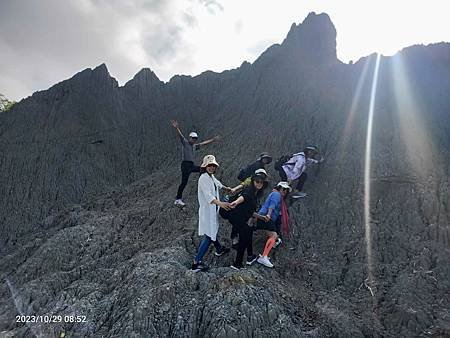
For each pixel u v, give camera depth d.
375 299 8.28
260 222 9.02
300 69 16.72
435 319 7.65
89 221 12.20
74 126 17.80
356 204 10.69
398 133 12.63
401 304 7.93
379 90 14.37
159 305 7.68
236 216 8.53
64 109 18.34
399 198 10.50
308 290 8.73
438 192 10.42
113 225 11.77
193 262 9.02
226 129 16.70
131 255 10.45
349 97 14.55
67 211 14.48
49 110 18.53
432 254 8.99
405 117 13.12
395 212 10.22
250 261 9.06
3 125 18.09
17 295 9.52
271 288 8.12
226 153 14.70
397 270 8.85
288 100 15.56
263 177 8.55
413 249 9.24
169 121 19.19
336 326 7.57
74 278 9.84
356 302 8.35
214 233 8.54
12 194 15.42
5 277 11.05
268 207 9.01
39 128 17.70
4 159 16.52
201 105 20.06
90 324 7.83
